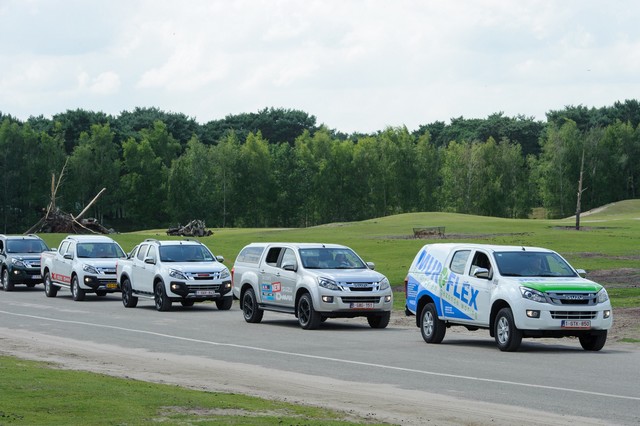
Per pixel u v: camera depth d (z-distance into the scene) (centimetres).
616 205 14662
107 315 2928
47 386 1323
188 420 1093
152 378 1545
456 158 15888
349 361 1773
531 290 1875
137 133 16775
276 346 2053
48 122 17712
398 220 10462
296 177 15775
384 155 15988
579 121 18150
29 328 2488
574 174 15800
